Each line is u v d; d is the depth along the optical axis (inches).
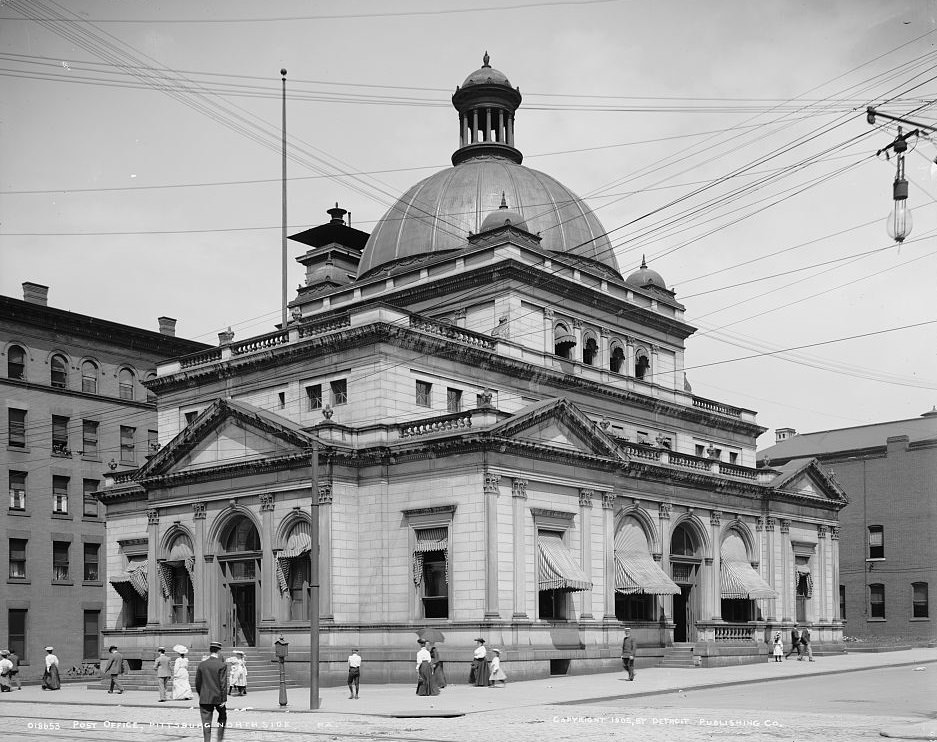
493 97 2940.5
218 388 2357.3
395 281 2632.9
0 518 2758.4
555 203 2751.0
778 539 2758.4
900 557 3528.5
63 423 2947.8
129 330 3120.1
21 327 2883.9
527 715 1251.2
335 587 1978.3
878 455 3631.9
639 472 2332.7
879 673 2076.8
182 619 2235.5
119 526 2432.3
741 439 3024.1
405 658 1914.4
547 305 2491.4
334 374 2144.4
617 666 2091.5
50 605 2849.4
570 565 2017.7
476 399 2262.6
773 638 2534.5
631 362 2711.6
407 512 1990.7
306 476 2025.1
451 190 2733.8
